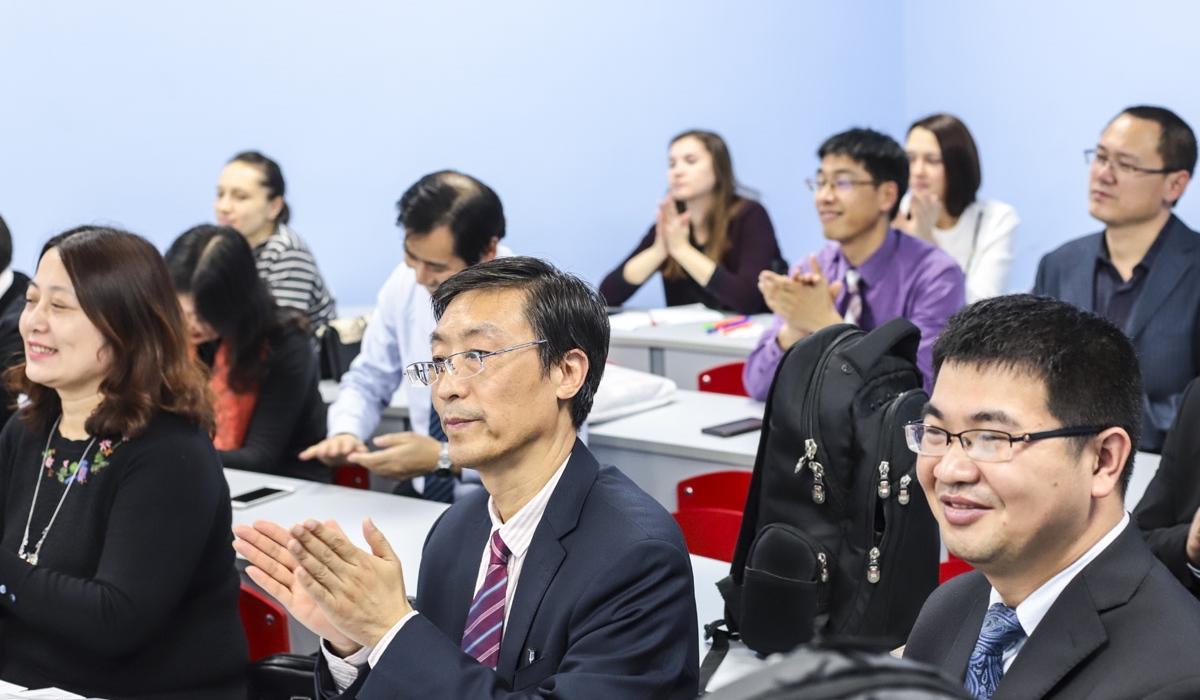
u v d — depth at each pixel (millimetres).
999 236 4047
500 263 1410
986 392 1005
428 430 2941
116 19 4676
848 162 3010
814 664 440
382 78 5289
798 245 6539
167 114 4836
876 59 6527
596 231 5918
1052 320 1014
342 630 1276
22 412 1964
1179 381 2926
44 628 1788
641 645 1310
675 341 4086
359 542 2301
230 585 1958
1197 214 5207
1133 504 2324
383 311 2975
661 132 6008
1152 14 5398
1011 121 6082
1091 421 990
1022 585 1047
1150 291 2955
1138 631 979
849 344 1784
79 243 1855
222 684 1917
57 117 4613
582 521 1386
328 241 5312
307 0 5078
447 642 1281
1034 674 1007
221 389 2889
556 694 1265
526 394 1354
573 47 5707
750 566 1762
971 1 6168
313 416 2998
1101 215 2986
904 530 1678
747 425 2990
